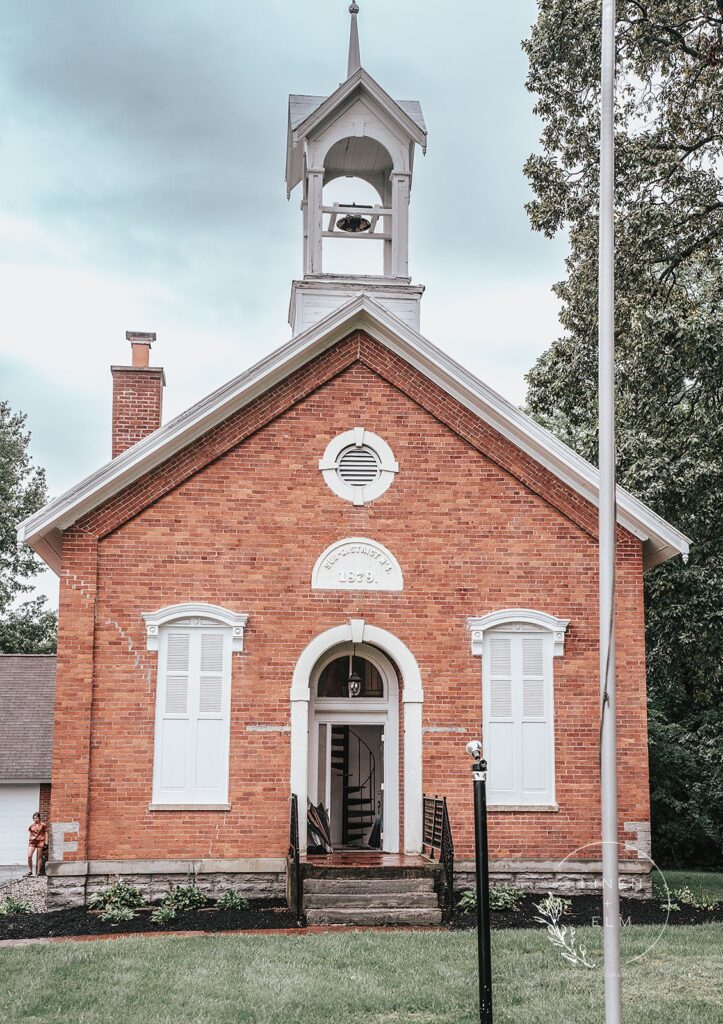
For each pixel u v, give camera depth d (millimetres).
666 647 25203
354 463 19375
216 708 18422
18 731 33625
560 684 19031
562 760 18828
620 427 24844
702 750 32469
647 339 22922
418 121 21906
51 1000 11930
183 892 17516
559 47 23203
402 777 18953
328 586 18953
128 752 18109
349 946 14156
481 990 10133
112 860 17797
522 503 19453
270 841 18156
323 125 21391
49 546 19484
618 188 23250
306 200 21781
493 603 19172
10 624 49656
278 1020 11273
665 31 22344
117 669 18312
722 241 23453
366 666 20094
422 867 16719
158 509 18812
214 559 18797
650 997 12000
